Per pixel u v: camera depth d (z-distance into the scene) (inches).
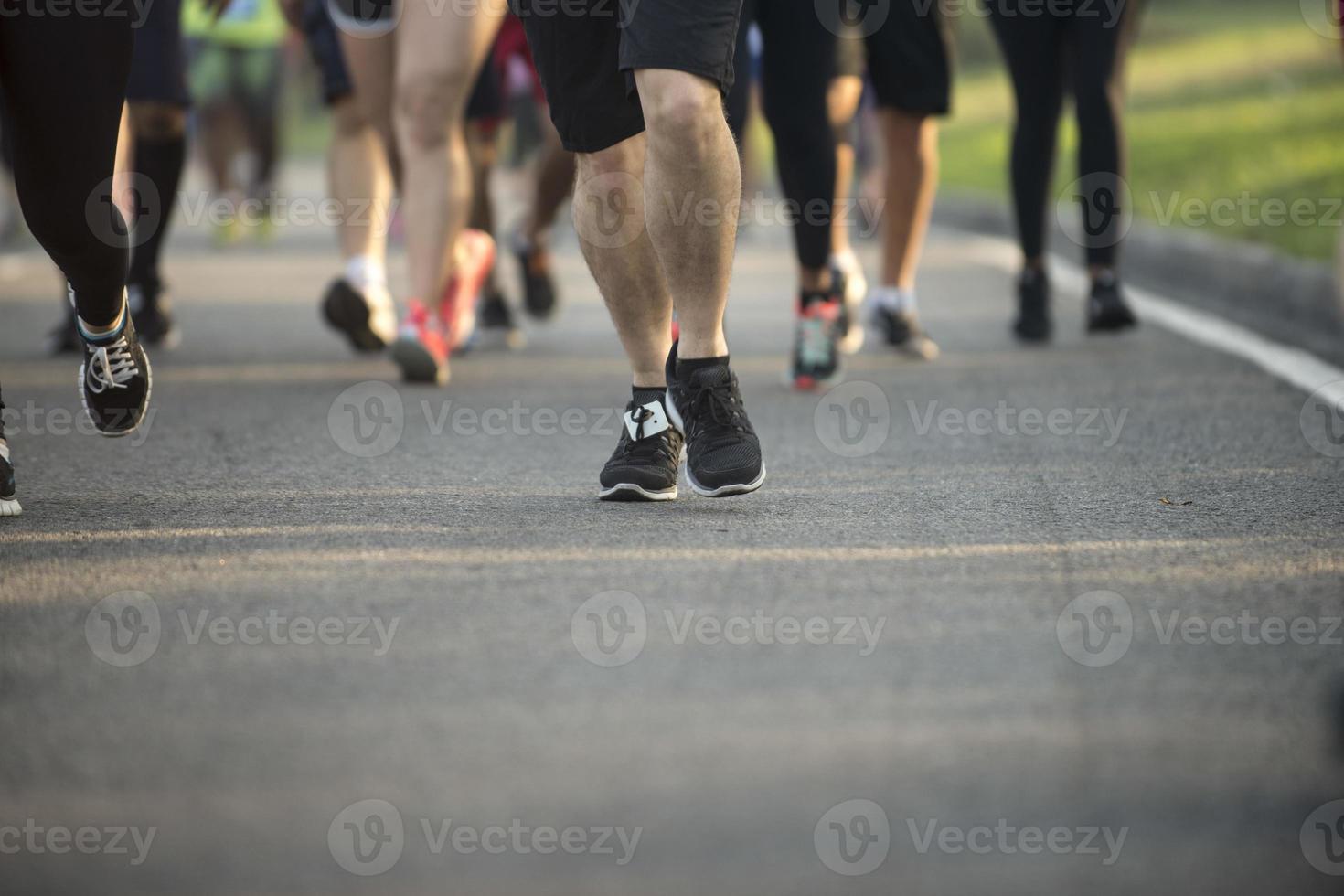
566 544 414.9
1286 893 235.1
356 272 778.8
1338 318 845.8
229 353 819.4
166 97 764.0
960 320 927.7
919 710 297.1
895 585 374.0
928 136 752.3
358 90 733.3
